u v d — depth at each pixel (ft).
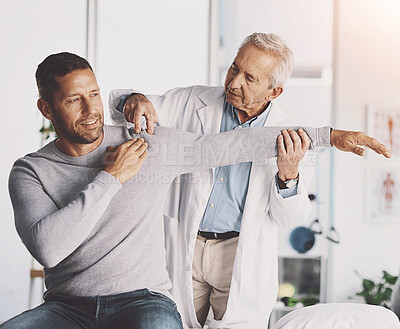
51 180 5.53
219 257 6.62
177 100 6.97
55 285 5.49
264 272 6.68
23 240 5.14
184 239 6.57
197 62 13.96
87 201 5.07
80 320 5.23
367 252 13.91
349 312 6.57
